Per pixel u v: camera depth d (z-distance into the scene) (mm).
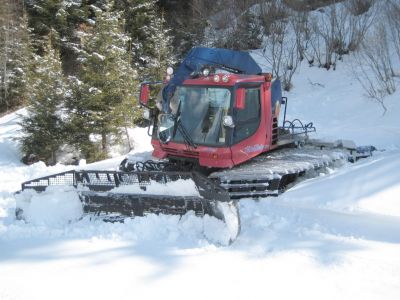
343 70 19172
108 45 15508
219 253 5289
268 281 4578
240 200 7051
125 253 5348
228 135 7477
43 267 5016
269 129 8453
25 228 6203
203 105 7711
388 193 6750
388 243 5391
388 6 18625
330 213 6410
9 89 22609
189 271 4844
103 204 6520
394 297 4219
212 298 4285
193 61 8453
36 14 23578
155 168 8031
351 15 20156
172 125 7906
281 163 8109
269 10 20984
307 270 4781
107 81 15164
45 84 15680
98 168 10328
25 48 22016
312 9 22516
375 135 12773
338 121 15773
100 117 14828
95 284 4598
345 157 9406
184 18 23500
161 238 5805
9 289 4512
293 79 19781
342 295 4277
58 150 15797
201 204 6043
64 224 6434
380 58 17875
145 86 8320
